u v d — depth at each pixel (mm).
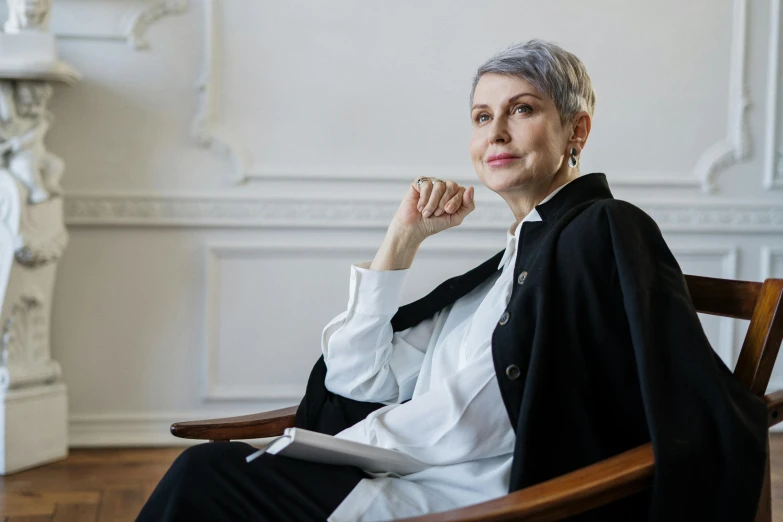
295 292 3588
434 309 1754
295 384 3604
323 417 1734
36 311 3207
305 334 3600
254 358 3582
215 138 3488
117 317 3504
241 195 3521
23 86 3084
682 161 3738
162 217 3484
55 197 3180
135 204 3467
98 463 3258
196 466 1338
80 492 2910
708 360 1241
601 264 1361
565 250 1396
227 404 3578
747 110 3758
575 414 1330
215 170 3521
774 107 3760
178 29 3471
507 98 1608
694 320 1279
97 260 3480
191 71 3484
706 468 1196
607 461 1197
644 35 3676
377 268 1738
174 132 3494
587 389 1341
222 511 1310
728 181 3779
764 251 3805
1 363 3162
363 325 1713
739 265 3812
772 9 3746
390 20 3564
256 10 3510
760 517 1338
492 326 1521
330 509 1327
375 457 1378
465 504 1387
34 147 3115
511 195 1681
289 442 1288
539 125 1596
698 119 3734
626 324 1346
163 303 3523
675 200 3738
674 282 1324
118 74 3451
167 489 1329
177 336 3541
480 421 1410
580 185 1580
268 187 3549
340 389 1745
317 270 3594
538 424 1307
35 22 3082
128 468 3195
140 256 3506
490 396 1410
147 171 3484
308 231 3588
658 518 1167
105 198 3445
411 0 3566
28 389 3191
